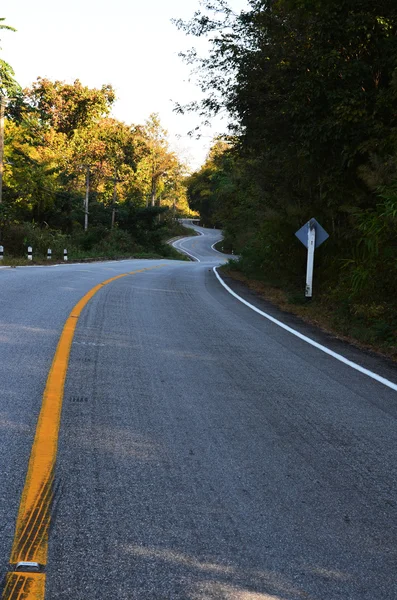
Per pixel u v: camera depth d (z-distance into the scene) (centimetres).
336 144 1408
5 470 322
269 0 1499
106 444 375
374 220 1120
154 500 299
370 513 305
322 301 1404
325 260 1598
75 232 5853
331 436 431
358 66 1299
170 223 12456
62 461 341
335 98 1334
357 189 1447
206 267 4219
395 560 257
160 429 414
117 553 245
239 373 622
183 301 1337
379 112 1308
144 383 542
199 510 291
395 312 1033
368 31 1277
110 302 1175
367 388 604
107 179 7694
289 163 1756
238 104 1689
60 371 556
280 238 1831
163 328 891
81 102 7938
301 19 1420
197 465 352
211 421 443
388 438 437
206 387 548
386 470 370
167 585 225
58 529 261
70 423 411
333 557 255
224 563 243
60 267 2491
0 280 1456
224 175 4159
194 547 254
